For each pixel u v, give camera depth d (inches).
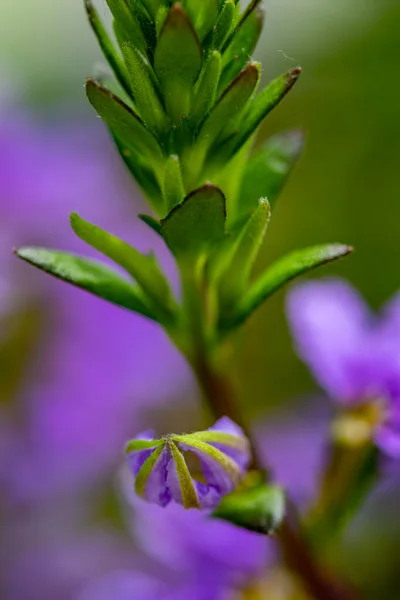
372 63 8.1
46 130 6.8
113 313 6.5
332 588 4.1
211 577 4.6
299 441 6.3
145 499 3.5
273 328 7.6
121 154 3.7
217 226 3.6
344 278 7.8
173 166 3.5
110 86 3.8
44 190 6.5
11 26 8.4
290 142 3.9
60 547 6.3
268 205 3.6
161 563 4.9
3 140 6.5
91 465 6.5
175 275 6.5
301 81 8.2
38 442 6.4
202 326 3.8
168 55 3.4
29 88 7.4
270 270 3.7
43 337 6.4
